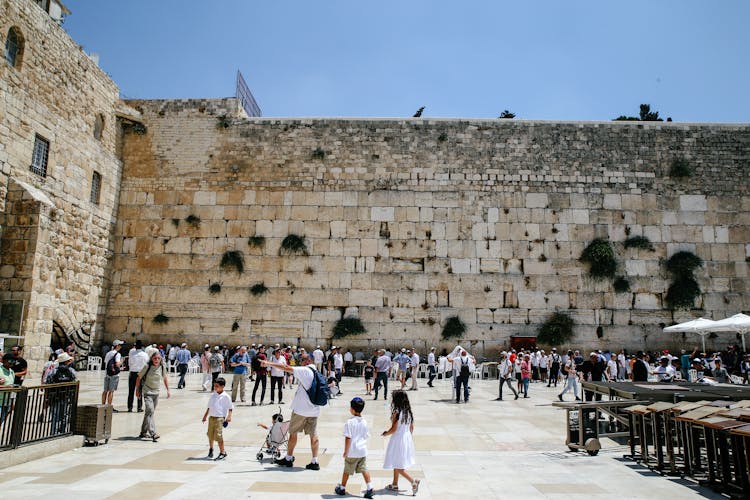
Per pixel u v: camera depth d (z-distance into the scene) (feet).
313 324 87.92
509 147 93.40
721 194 92.22
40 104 71.05
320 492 25.77
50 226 66.39
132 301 88.69
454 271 89.45
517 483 28.09
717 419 27.40
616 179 92.48
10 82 65.36
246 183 92.17
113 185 90.07
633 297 88.79
